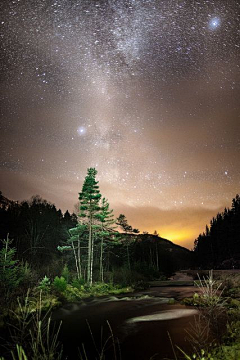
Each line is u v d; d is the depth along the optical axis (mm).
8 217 46125
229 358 5656
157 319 13727
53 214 54281
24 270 22219
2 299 14227
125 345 9461
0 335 8688
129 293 32719
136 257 81562
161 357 7691
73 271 44219
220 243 103062
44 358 3701
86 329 12492
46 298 19578
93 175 36750
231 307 11625
